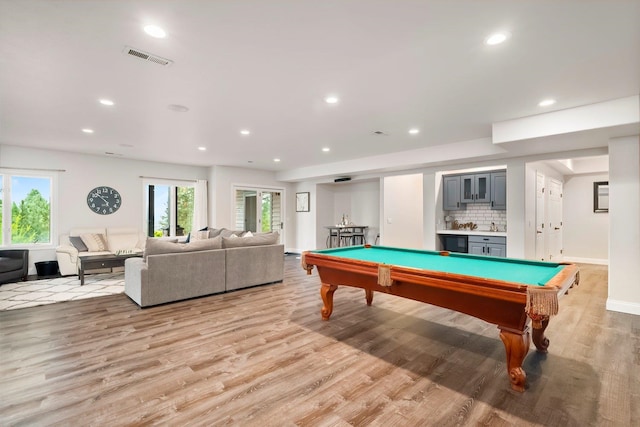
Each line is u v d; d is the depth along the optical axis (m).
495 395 2.05
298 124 4.12
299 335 3.02
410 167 6.19
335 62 2.45
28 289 4.74
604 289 4.82
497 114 3.67
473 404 1.96
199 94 3.10
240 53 2.31
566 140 3.83
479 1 1.71
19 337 2.95
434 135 4.67
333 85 2.88
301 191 9.11
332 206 9.25
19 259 5.27
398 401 1.99
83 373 2.30
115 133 4.64
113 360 2.50
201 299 4.26
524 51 2.25
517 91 2.99
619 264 3.74
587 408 1.91
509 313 2.13
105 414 1.84
